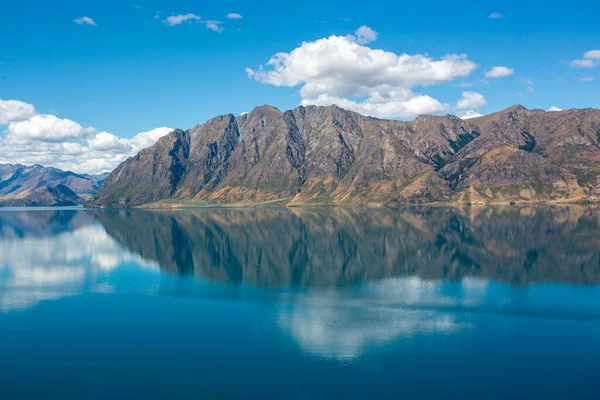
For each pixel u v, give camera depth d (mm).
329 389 64625
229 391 64688
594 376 67875
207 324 90500
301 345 79062
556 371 69500
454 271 137875
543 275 130875
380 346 78562
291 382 66625
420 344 79125
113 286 123312
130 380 68375
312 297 109062
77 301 108562
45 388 66688
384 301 104688
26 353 78500
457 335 83062
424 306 100312
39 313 99562
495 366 71062
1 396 64500
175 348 79125
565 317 92562
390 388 64750
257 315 95562
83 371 71562
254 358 74562
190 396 63594
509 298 106438
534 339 81250
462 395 62969
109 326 90562
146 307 102688
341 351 76625
